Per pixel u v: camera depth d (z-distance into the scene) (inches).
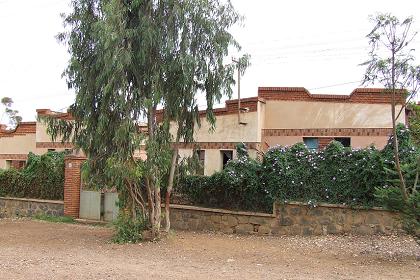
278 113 772.0
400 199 400.5
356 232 531.8
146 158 498.6
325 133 743.1
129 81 486.9
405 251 437.1
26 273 355.6
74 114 500.7
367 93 726.5
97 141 481.4
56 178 796.6
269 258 418.6
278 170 569.9
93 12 492.4
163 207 650.8
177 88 487.5
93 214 734.5
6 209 859.4
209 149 799.7
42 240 539.8
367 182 526.6
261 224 578.9
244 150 633.6
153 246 485.7
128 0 478.6
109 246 490.3
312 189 557.3
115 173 466.9
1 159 1189.1
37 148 1097.4
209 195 625.6
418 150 509.7
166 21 477.1
